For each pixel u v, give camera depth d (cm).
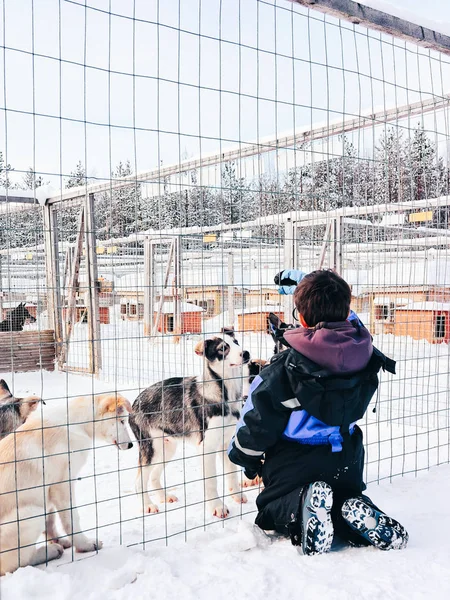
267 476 254
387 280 774
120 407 275
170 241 1045
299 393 232
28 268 923
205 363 327
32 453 236
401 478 338
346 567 220
